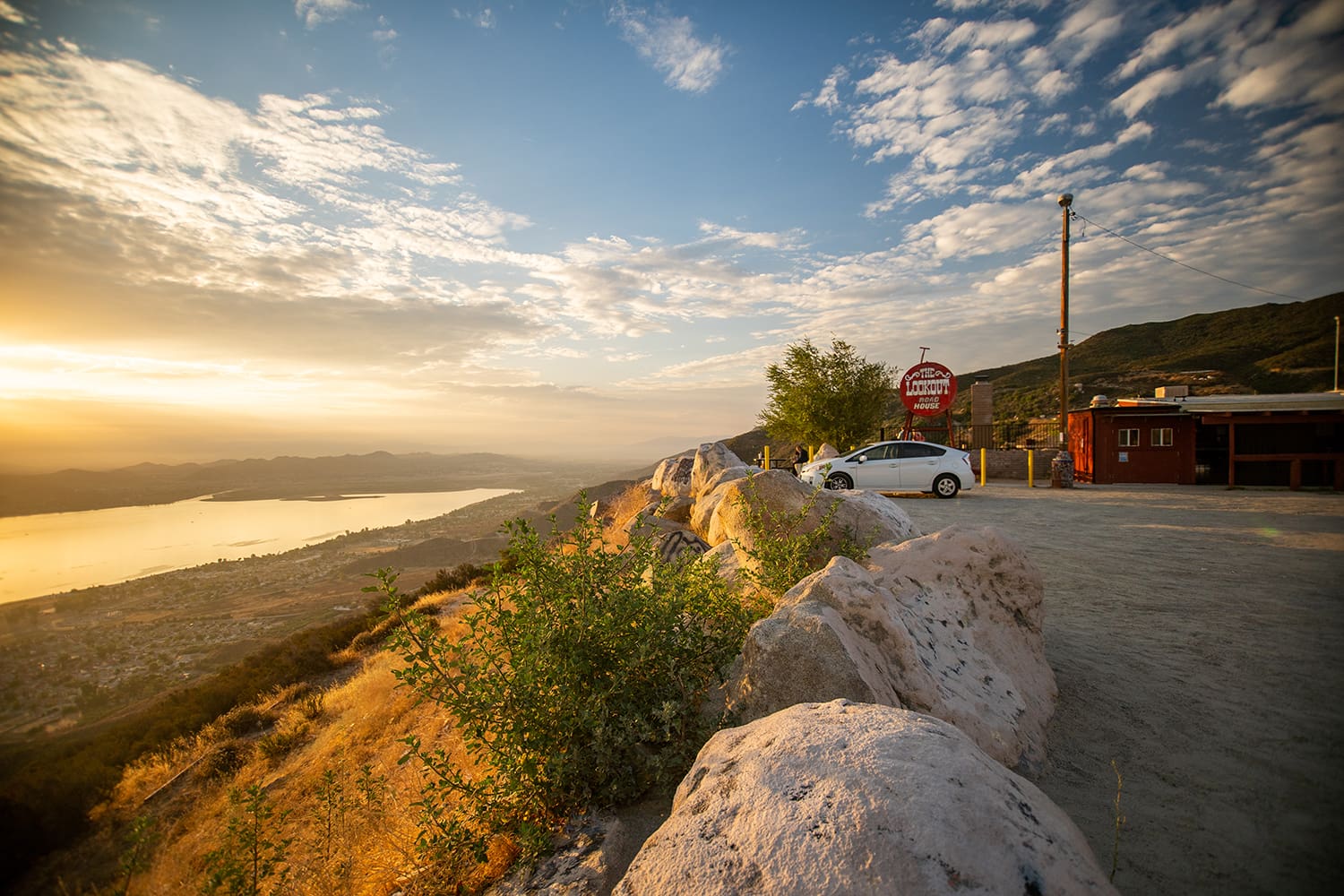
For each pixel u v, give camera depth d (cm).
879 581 427
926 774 173
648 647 365
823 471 1831
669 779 338
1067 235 2575
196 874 478
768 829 169
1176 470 2308
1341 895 239
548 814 344
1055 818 182
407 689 966
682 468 1781
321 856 427
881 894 145
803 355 2956
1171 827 291
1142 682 460
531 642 349
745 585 570
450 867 333
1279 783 321
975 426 3108
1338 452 2217
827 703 232
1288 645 520
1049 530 1181
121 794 980
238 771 970
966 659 390
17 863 817
